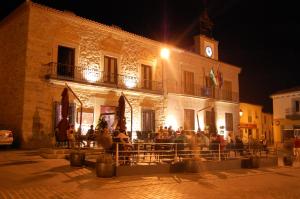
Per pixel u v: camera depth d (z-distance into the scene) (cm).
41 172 970
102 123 1580
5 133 1538
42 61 1733
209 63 2748
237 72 3064
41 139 1678
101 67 1997
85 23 1938
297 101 2986
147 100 2219
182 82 2480
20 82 1705
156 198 712
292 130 2983
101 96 1966
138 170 1041
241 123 3164
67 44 1855
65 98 1380
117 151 1021
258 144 1620
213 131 2373
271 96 3206
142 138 1791
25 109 1645
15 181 829
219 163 1268
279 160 1773
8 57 1878
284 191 849
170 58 2414
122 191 774
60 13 1811
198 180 998
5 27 1956
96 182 876
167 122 2319
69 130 1395
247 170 1320
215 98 2723
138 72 2192
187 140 1266
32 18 1717
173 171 1131
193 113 2530
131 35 2148
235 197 749
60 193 720
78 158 1093
